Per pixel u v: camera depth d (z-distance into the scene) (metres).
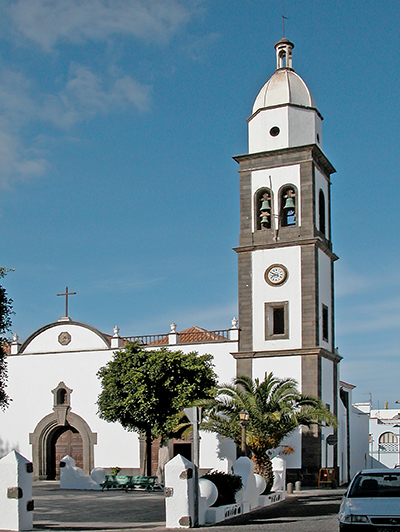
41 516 23.86
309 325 41.03
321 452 39.38
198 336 44.09
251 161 44.38
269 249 42.94
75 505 27.67
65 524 21.39
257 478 28.33
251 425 29.64
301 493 35.06
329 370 42.91
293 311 41.62
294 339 41.25
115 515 24.12
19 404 47.22
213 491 22.52
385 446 72.12
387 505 15.46
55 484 41.88
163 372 36.06
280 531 19.89
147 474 36.91
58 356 46.84
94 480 36.97
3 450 47.03
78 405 45.72
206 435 41.19
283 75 45.22
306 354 40.66
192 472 20.91
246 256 43.47
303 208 42.53
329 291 44.34
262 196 44.06
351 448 52.00
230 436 30.36
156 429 35.91
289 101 44.09
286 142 43.62
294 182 43.09
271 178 43.66
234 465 26.69
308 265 41.75
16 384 47.56
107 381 37.66
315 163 43.53
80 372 46.06
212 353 42.94
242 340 42.44
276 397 30.81
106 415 37.41
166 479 20.78
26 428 46.78
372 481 16.92
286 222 43.91
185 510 20.50
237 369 42.06
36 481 44.97
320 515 24.98
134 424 37.09
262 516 24.58
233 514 23.92
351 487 16.83
